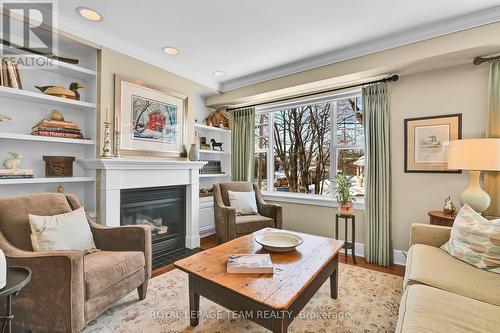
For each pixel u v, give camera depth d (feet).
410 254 6.03
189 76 11.16
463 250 5.47
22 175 6.79
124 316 5.78
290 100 12.34
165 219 10.57
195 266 5.17
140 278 6.23
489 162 6.66
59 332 4.51
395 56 8.21
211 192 13.52
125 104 8.75
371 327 5.41
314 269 5.04
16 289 3.53
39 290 4.57
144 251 6.40
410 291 4.33
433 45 7.59
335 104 11.41
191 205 11.00
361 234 10.19
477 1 6.33
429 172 8.80
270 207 10.89
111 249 6.55
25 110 7.54
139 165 8.78
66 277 4.50
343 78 9.61
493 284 4.50
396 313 5.93
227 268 4.89
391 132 9.51
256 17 7.07
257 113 13.89
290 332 5.25
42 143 7.89
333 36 8.11
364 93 9.78
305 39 8.32
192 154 10.93
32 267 4.57
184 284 7.42
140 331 5.28
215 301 4.81
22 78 7.50
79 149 8.72
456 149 7.26
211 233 13.25
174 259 9.66
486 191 7.60
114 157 8.10
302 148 12.70
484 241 5.25
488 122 7.63
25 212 5.62
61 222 5.74
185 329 5.35
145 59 9.34
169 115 10.28
